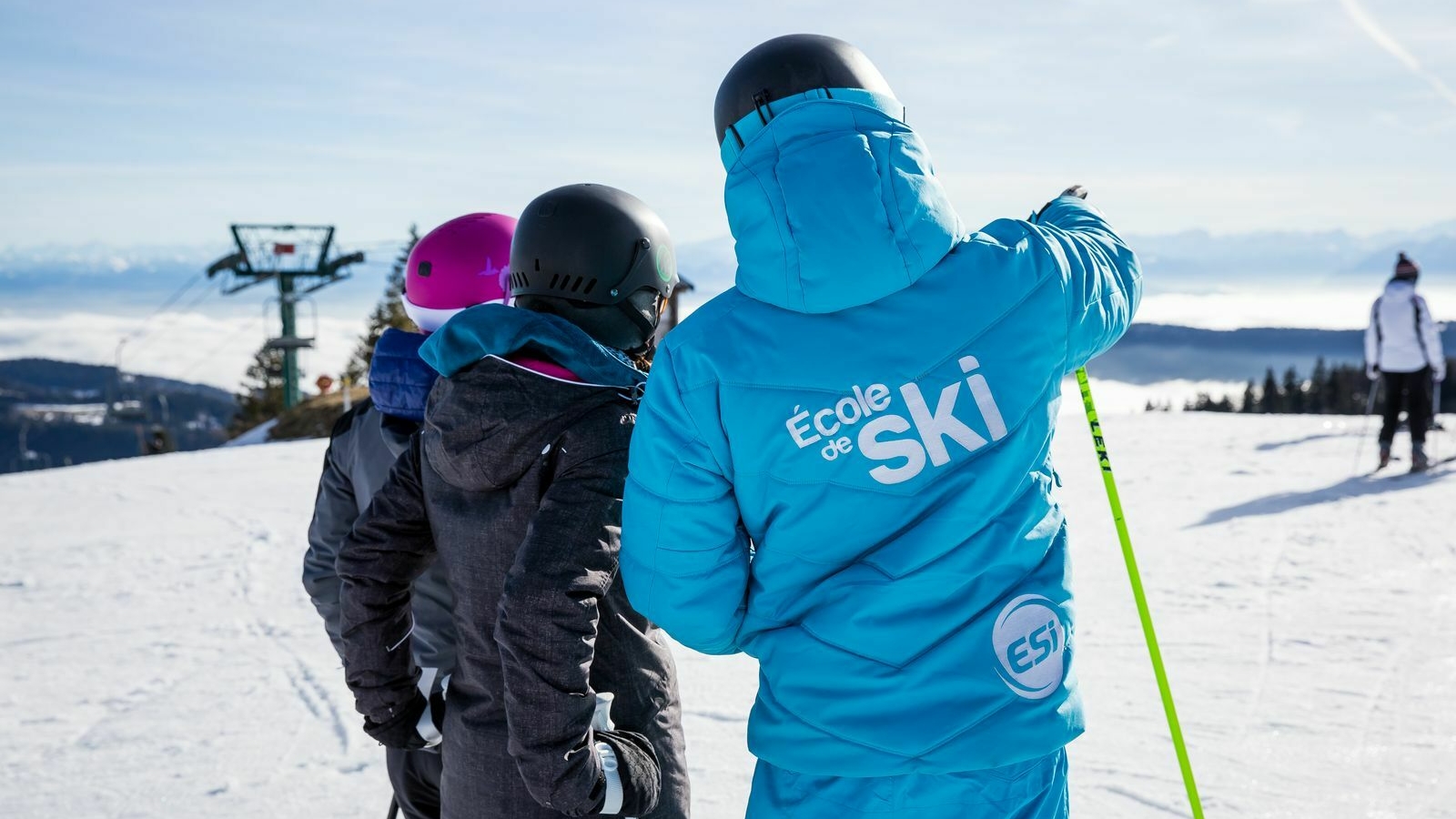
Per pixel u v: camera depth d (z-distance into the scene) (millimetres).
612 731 1672
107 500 10469
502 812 1682
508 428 1617
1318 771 3117
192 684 4668
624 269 1793
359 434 2141
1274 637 4445
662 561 1546
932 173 1487
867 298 1447
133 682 4734
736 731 3750
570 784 1526
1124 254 1711
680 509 1525
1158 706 3717
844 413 1471
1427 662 4012
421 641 2021
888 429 1470
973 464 1498
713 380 1500
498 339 1652
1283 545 6160
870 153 1425
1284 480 8555
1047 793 1527
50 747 3961
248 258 49906
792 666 1528
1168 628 4664
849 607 1488
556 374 1664
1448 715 3484
